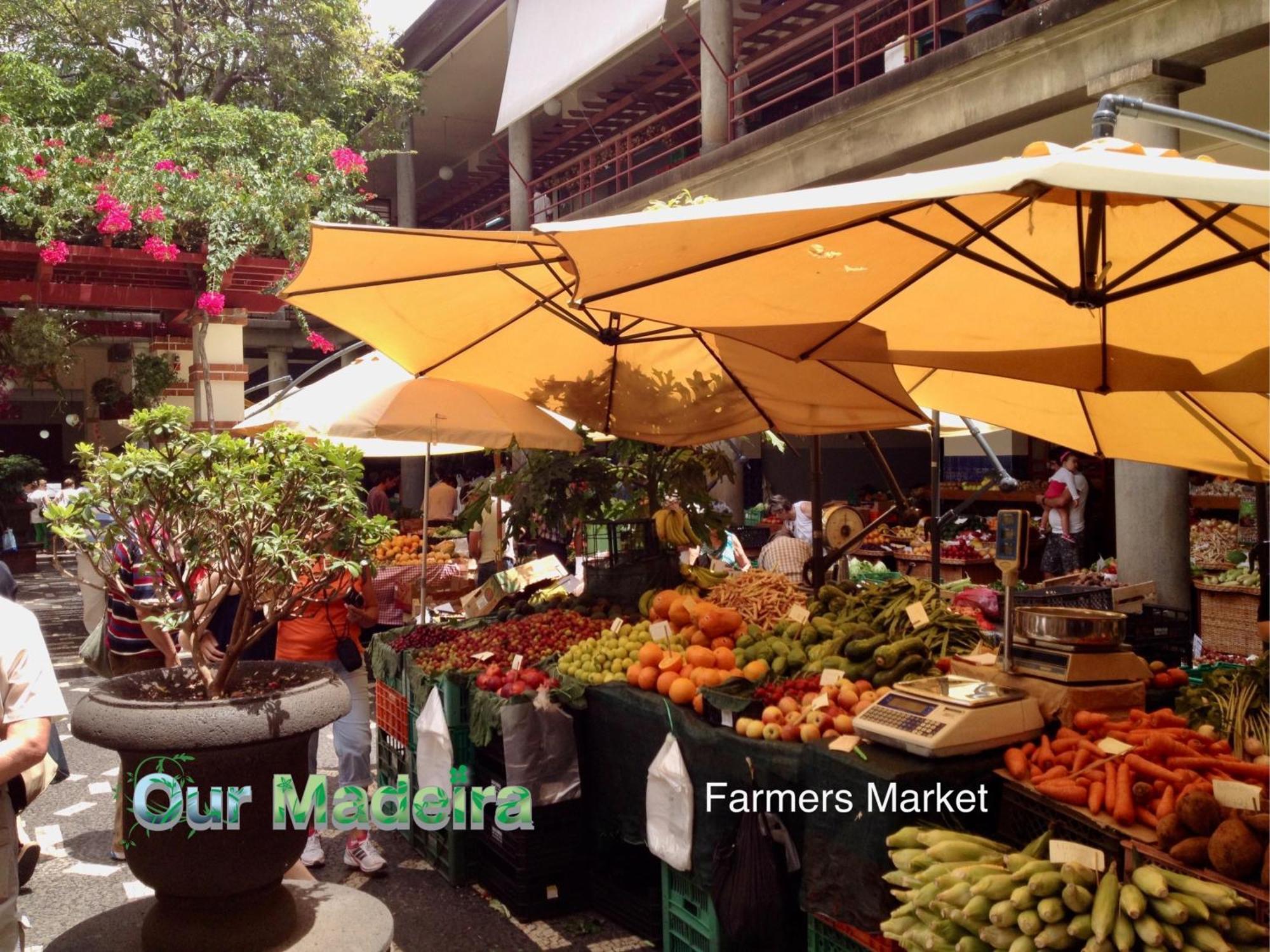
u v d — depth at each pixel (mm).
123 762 3160
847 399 5383
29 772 3059
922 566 13109
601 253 2652
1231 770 2754
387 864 5223
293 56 15812
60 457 30656
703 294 3145
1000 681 3342
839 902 3068
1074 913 2521
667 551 5598
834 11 14102
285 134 12062
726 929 3422
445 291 4902
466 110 21906
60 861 5152
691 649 4121
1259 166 9734
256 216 10945
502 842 4652
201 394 11469
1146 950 2398
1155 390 3639
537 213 22000
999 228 3014
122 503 3203
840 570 8266
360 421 6031
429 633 5652
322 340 12008
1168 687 3678
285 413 6449
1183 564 7504
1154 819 2617
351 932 3225
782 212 2363
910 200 2162
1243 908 2379
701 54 13688
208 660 4418
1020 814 2934
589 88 18328
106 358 14000
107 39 15070
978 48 8461
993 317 3520
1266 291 3186
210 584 3959
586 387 5770
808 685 3654
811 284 3191
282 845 3150
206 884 3053
